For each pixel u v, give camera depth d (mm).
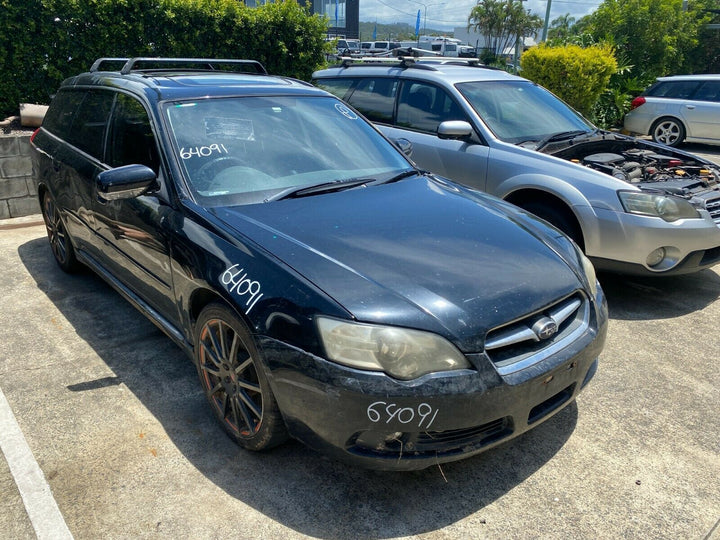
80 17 6977
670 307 4375
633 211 4062
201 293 2676
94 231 3787
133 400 3074
